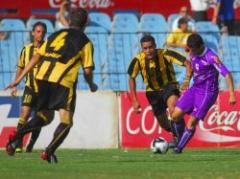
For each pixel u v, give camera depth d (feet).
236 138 138.72
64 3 174.40
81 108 134.82
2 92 133.18
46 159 90.27
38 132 118.62
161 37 174.60
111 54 170.09
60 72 88.17
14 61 162.91
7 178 75.92
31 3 183.83
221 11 194.29
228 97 138.10
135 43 171.01
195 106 115.14
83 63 89.51
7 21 173.68
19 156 109.40
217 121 137.80
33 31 117.39
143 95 136.67
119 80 166.09
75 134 134.51
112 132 135.85
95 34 171.22
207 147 137.59
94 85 90.84
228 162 99.04
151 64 120.88
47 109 89.92
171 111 120.78
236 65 176.04
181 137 118.52
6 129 132.98
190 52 115.24
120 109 136.15
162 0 193.26
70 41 89.20
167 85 122.21
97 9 189.16
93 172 82.79
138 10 192.24
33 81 115.34
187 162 98.78
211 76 113.80
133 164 94.84
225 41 178.60
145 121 136.67
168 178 76.84
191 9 192.85
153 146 117.50
